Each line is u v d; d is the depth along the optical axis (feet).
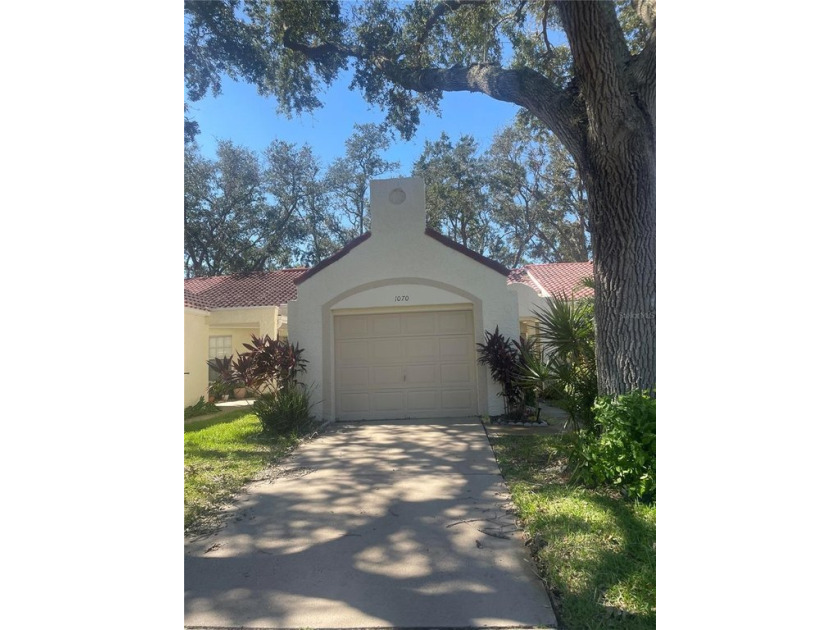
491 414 34.12
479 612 11.30
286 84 37.88
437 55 34.60
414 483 20.61
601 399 19.06
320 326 35.12
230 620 11.20
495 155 81.05
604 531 14.65
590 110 19.63
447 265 34.96
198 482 21.13
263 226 81.00
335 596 12.09
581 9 18.40
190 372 44.24
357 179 85.25
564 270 62.28
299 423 31.53
